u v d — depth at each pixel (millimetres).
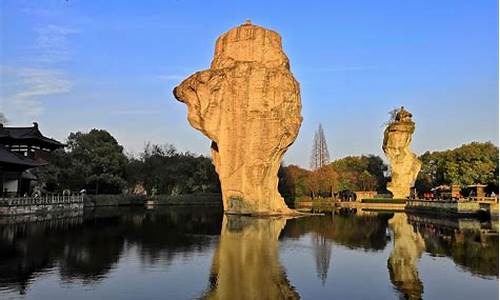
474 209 64000
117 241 36375
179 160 117188
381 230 47781
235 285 22016
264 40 68875
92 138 92125
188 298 19703
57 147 86500
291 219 60250
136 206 96375
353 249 34031
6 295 19656
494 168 95812
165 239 37969
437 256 31328
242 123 64500
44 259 27812
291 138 66562
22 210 55812
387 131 99938
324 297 20344
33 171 75750
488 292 21578
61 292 20281
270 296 20328
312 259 29438
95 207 85500
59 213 64375
